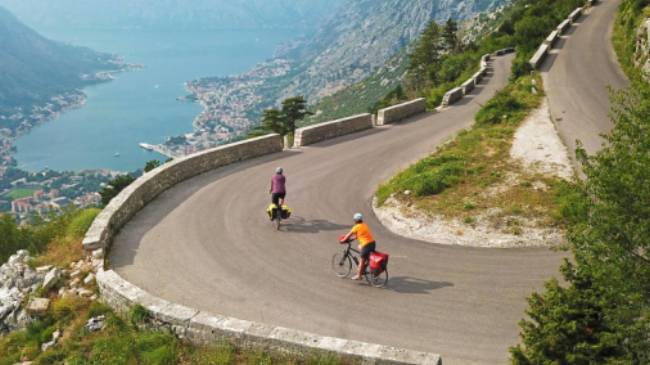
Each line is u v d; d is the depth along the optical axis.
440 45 129.12
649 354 8.14
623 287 8.06
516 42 74.12
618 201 8.16
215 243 17.45
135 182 21.28
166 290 14.48
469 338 11.81
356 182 23.38
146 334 12.66
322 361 10.85
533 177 19.75
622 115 8.84
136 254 16.77
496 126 28.06
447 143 26.95
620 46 44.59
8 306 14.89
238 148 26.88
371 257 14.18
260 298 13.93
